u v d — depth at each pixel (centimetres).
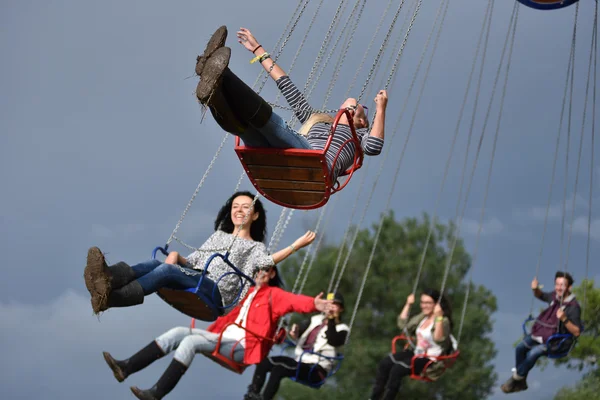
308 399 2691
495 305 2978
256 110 667
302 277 2884
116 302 696
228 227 828
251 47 848
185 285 741
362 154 763
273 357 1098
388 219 3011
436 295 1202
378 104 777
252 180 737
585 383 2342
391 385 1177
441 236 3005
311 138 761
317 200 746
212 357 866
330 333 1086
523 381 1286
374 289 2827
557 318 1269
